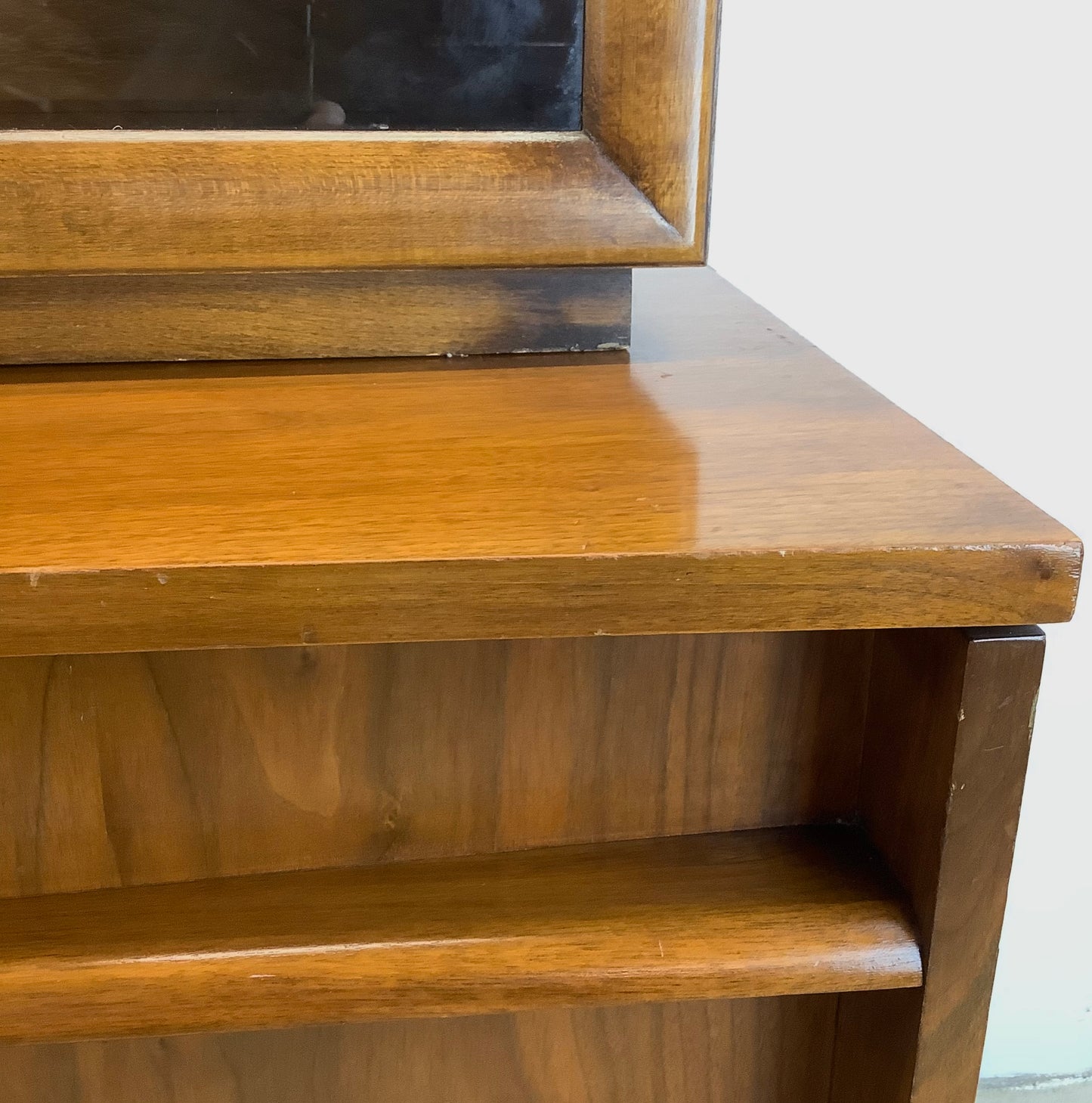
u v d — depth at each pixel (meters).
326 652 0.34
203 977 0.33
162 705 0.34
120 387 0.43
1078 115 0.62
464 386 0.44
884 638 0.36
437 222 0.42
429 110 0.42
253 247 0.41
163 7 0.40
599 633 0.29
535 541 0.29
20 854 0.34
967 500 0.33
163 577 0.28
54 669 0.33
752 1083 0.42
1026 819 0.81
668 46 0.41
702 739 0.37
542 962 0.34
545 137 0.42
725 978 0.34
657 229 0.43
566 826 0.37
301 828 0.36
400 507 0.32
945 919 0.34
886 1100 0.38
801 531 0.30
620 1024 0.41
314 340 0.46
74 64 0.40
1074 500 0.71
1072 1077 0.88
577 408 0.41
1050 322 0.67
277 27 0.40
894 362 0.67
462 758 0.36
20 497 0.32
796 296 0.66
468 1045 0.40
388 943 0.34
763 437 0.38
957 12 0.60
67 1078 0.39
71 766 0.34
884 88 0.62
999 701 0.32
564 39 0.41
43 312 0.44
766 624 0.30
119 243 0.40
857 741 0.38
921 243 0.65
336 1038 0.40
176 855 0.35
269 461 0.35
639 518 0.31
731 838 0.38
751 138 0.62
